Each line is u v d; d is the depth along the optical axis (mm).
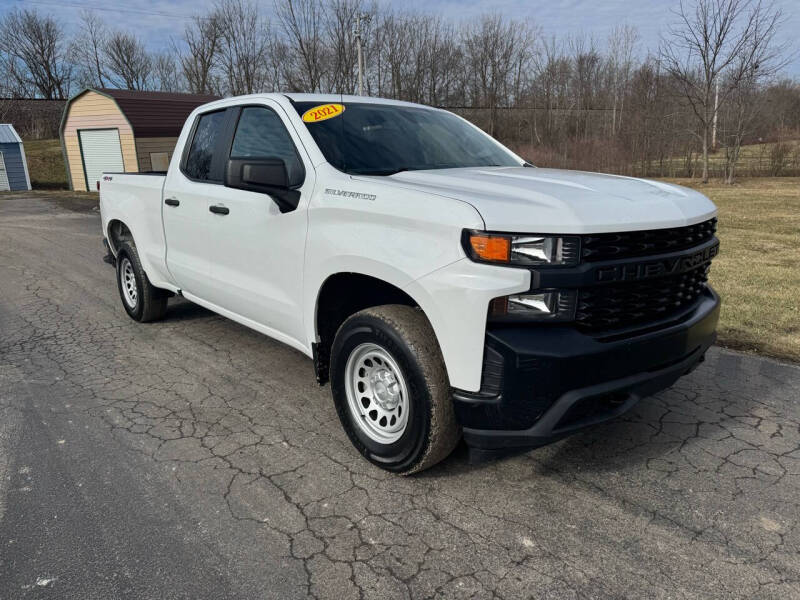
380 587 2307
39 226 13484
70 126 25219
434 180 3100
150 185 5012
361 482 3025
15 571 2385
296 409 3859
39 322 5801
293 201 3377
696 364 3170
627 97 34500
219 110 4312
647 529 2654
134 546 2537
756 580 2338
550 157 30328
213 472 3115
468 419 2633
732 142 23266
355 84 38031
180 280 4797
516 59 42781
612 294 2623
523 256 2453
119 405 3918
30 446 3385
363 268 2938
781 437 3484
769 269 7918
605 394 2592
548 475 3096
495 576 2365
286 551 2512
